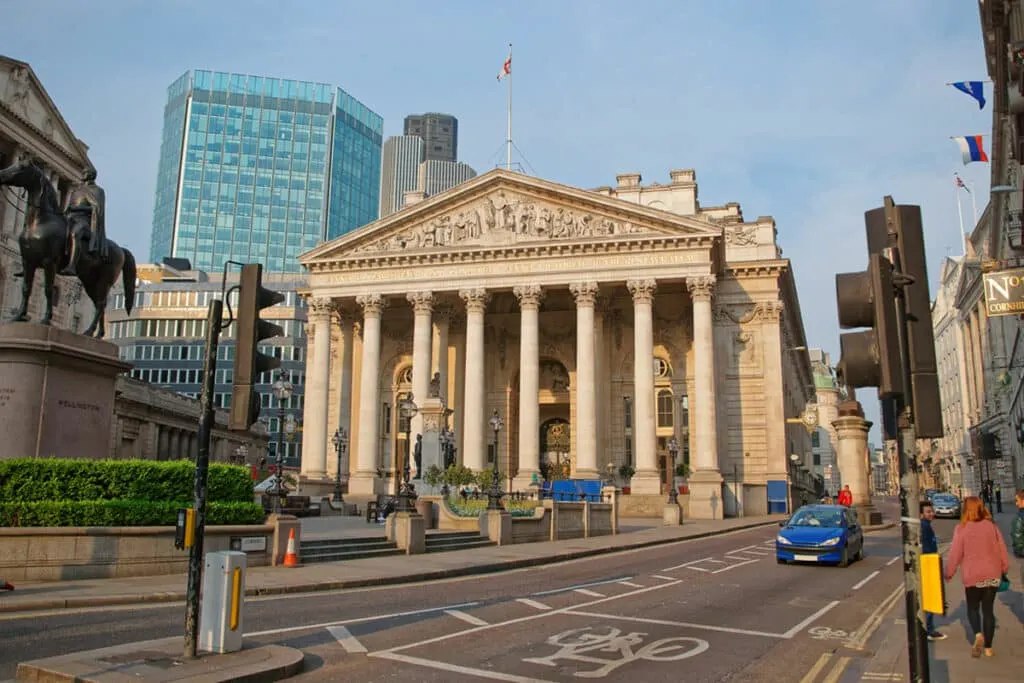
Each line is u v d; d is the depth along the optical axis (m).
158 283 127.31
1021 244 25.27
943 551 31.86
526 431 63.81
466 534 33.28
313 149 194.88
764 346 68.56
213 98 190.62
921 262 7.99
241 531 23.02
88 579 19.42
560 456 76.50
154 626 14.47
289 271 186.62
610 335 71.88
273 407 125.31
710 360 61.84
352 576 21.97
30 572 18.91
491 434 73.50
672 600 19.45
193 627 11.46
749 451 67.38
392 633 14.68
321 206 192.12
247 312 11.72
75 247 20.50
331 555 26.20
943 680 11.34
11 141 57.19
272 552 23.86
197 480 11.76
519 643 13.95
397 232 70.44
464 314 74.94
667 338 70.56
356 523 42.88
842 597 20.25
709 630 15.52
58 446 19.84
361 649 13.20
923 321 7.84
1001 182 53.62
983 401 94.25
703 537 43.09
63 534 19.33
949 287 121.94
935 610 7.48
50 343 19.23
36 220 20.52
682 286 67.75
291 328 128.00
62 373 19.86
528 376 64.62
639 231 64.62
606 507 42.84
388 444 75.00
